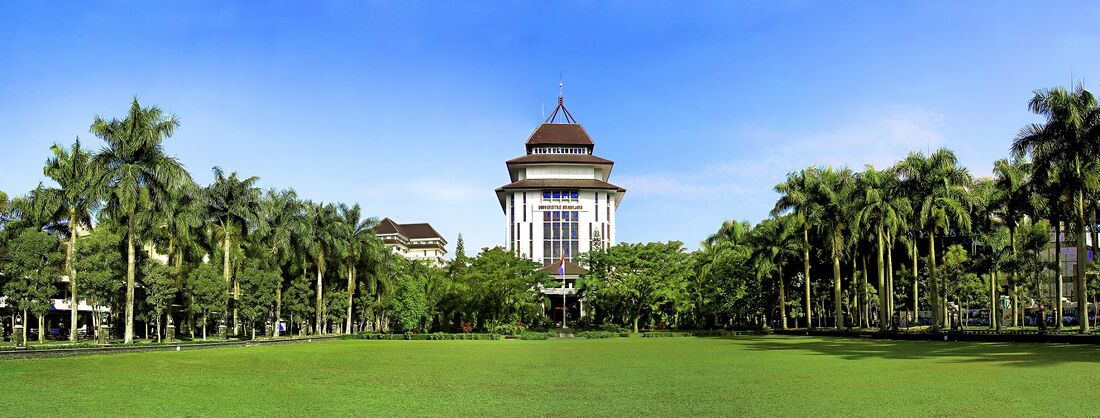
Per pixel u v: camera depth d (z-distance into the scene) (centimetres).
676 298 8150
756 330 8194
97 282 4928
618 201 18862
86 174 4716
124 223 5012
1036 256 6475
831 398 1847
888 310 7075
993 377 2212
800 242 7806
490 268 7962
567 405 1805
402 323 7856
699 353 4034
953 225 6638
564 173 17512
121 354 3981
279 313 7175
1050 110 4322
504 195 17675
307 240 7106
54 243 4800
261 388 2228
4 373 2698
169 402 1886
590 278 8644
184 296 6062
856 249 7394
